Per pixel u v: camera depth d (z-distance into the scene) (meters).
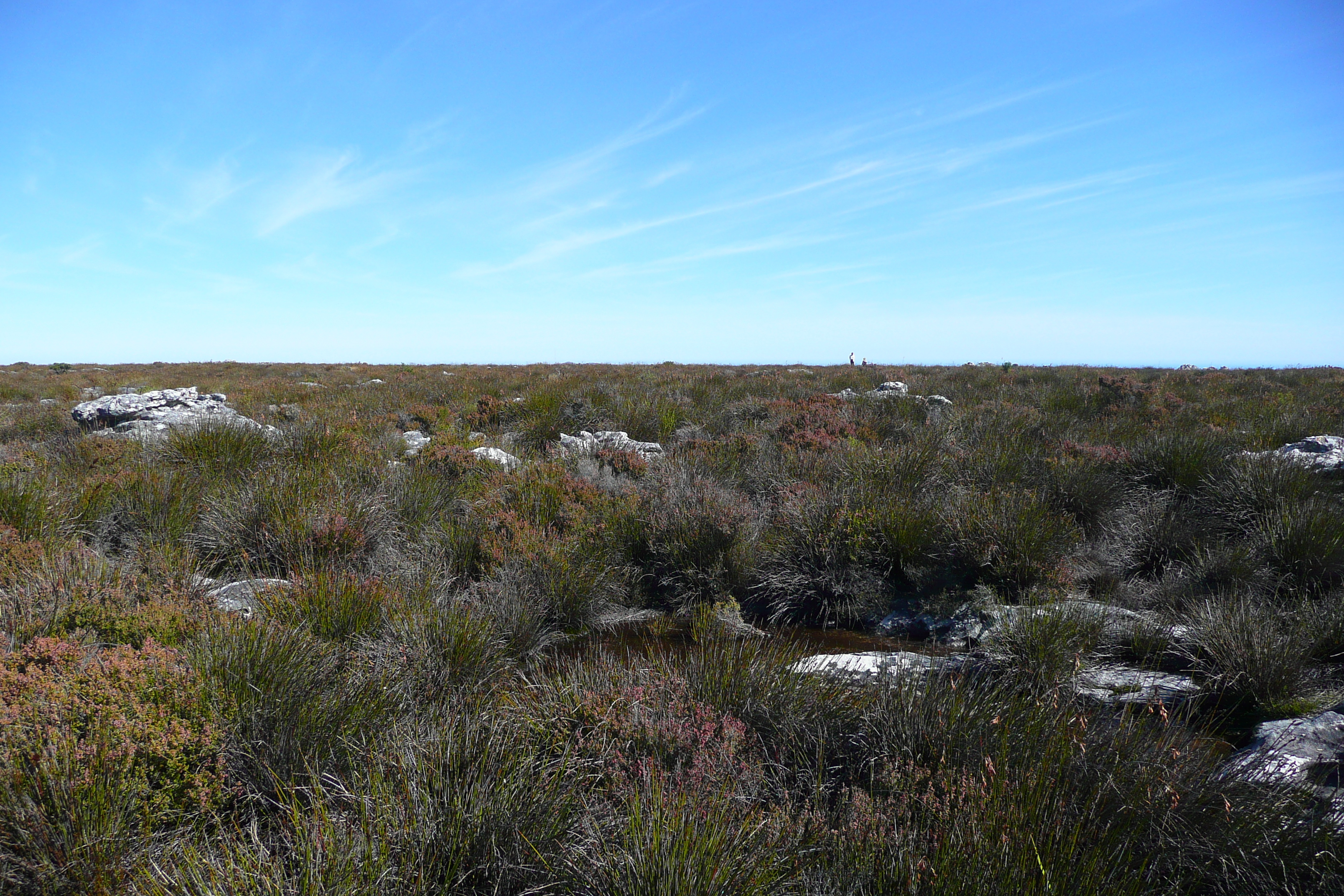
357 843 2.36
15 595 4.00
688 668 3.91
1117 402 13.66
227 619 3.89
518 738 3.20
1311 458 7.89
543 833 2.59
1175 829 2.64
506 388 18.34
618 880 2.32
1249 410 12.75
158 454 8.23
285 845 2.53
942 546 6.15
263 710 3.10
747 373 24.61
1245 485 7.09
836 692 3.65
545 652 5.06
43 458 7.85
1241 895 2.48
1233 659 4.28
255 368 33.12
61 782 2.43
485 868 2.47
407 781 2.67
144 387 21.70
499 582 5.54
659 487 7.48
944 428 10.12
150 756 2.70
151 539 5.70
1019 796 2.57
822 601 5.94
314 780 2.68
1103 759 2.92
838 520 6.29
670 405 12.70
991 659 4.56
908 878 2.31
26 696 2.86
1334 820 2.67
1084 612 4.89
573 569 5.79
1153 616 5.21
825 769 3.21
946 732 3.16
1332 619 4.69
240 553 5.74
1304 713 3.91
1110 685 4.29
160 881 2.31
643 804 2.57
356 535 5.97
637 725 3.22
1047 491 7.29
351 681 3.48
